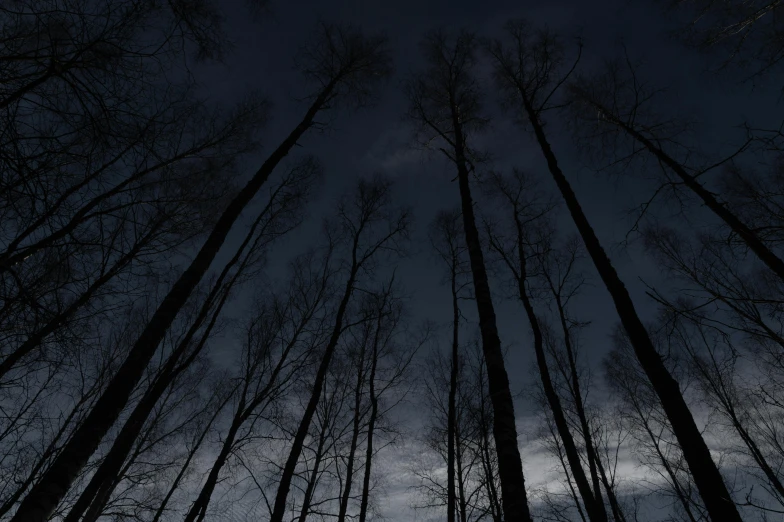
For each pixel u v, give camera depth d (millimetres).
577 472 7078
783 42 5273
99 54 3230
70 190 3682
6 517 5816
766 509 3381
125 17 3223
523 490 3738
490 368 4879
